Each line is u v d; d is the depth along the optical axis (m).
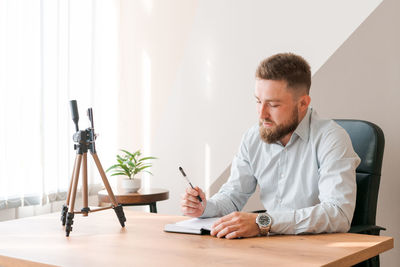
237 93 3.22
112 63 3.67
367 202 1.90
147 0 3.59
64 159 3.31
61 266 1.12
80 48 3.45
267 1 3.09
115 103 3.69
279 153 1.84
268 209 1.90
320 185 1.64
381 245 1.34
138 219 1.73
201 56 3.36
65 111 3.31
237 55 3.21
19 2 2.99
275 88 1.61
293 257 1.17
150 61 3.58
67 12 3.31
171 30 3.49
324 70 2.86
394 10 2.63
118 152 3.71
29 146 3.06
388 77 2.66
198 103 3.37
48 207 3.24
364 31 2.73
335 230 1.49
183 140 3.44
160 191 3.01
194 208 1.67
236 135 3.22
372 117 2.71
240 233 1.40
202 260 1.15
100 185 3.58
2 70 2.89
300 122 1.76
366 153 1.92
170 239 1.40
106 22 3.63
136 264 1.12
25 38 3.03
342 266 1.17
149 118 3.58
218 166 3.29
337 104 2.82
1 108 2.89
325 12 2.88
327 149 1.68
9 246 1.33
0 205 2.89
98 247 1.30
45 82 3.18
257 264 1.11
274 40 3.07
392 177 2.63
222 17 3.27
